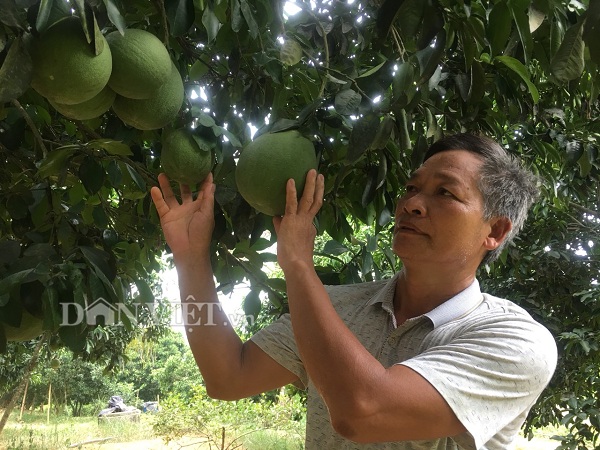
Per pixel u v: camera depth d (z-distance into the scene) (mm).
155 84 1562
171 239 1732
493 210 1508
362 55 2361
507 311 1486
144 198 2549
